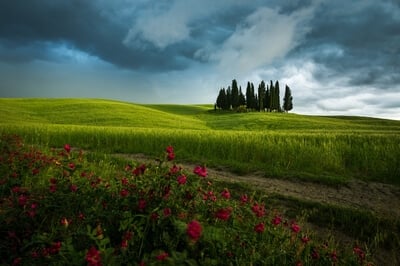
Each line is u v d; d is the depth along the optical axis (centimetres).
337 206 718
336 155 1296
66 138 2119
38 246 306
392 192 923
